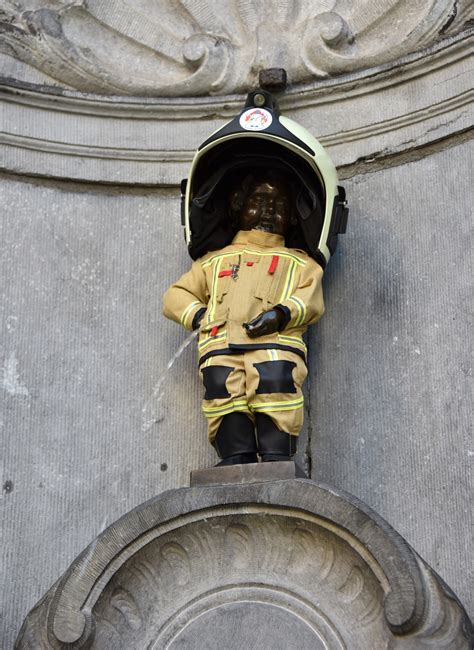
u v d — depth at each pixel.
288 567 5.27
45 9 7.18
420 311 6.33
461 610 4.89
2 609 5.91
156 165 7.00
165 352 6.57
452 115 6.57
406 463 6.04
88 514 6.17
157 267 6.79
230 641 5.16
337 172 6.82
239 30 7.27
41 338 6.53
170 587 5.31
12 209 6.80
